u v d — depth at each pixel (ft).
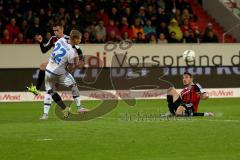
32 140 82.89
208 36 211.20
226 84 201.36
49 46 116.37
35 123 106.42
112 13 213.25
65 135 87.92
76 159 67.46
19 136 87.40
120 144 78.59
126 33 204.64
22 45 193.67
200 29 232.53
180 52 201.67
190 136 85.81
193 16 226.79
